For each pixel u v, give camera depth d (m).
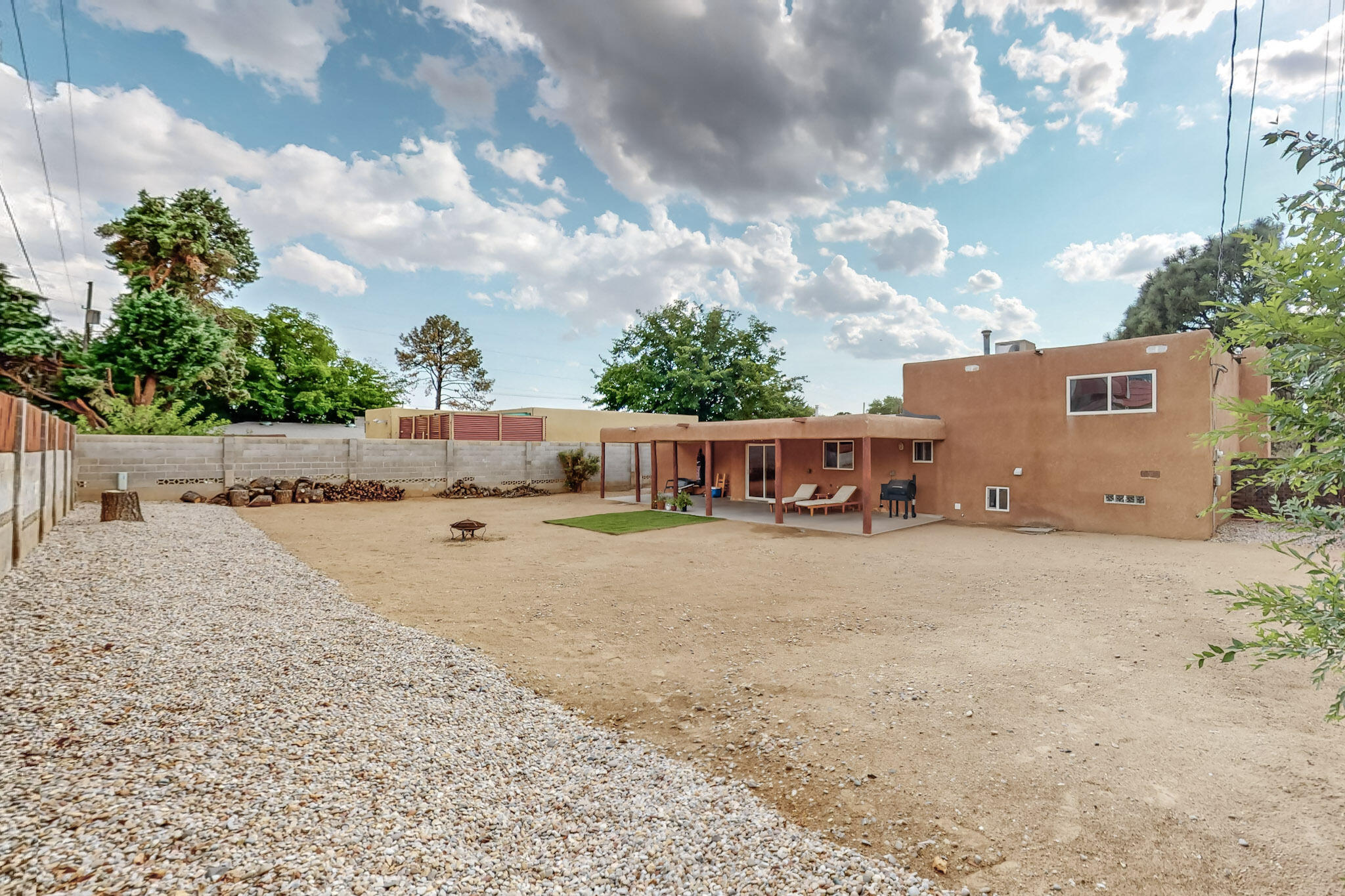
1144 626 6.16
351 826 2.70
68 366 16.47
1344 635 1.53
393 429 24.36
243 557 8.71
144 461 15.05
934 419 14.39
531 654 5.41
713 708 4.31
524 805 3.09
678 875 2.55
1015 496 13.53
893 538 11.91
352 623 5.87
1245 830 2.84
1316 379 1.53
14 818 2.46
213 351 19.66
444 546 10.83
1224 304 1.81
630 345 35.09
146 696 3.79
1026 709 4.22
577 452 22.30
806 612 6.77
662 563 9.47
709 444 15.36
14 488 6.59
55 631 4.78
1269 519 1.74
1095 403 12.48
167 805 2.68
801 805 3.13
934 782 3.31
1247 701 4.31
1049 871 2.60
